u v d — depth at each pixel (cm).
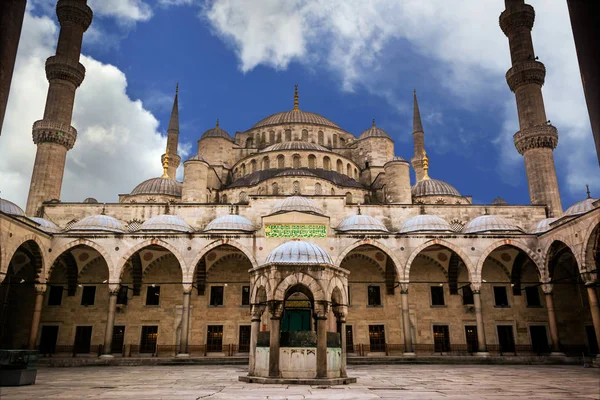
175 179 5688
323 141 5816
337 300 1870
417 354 3856
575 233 3080
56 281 3969
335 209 4172
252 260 3541
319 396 1280
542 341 3938
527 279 4062
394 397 1266
